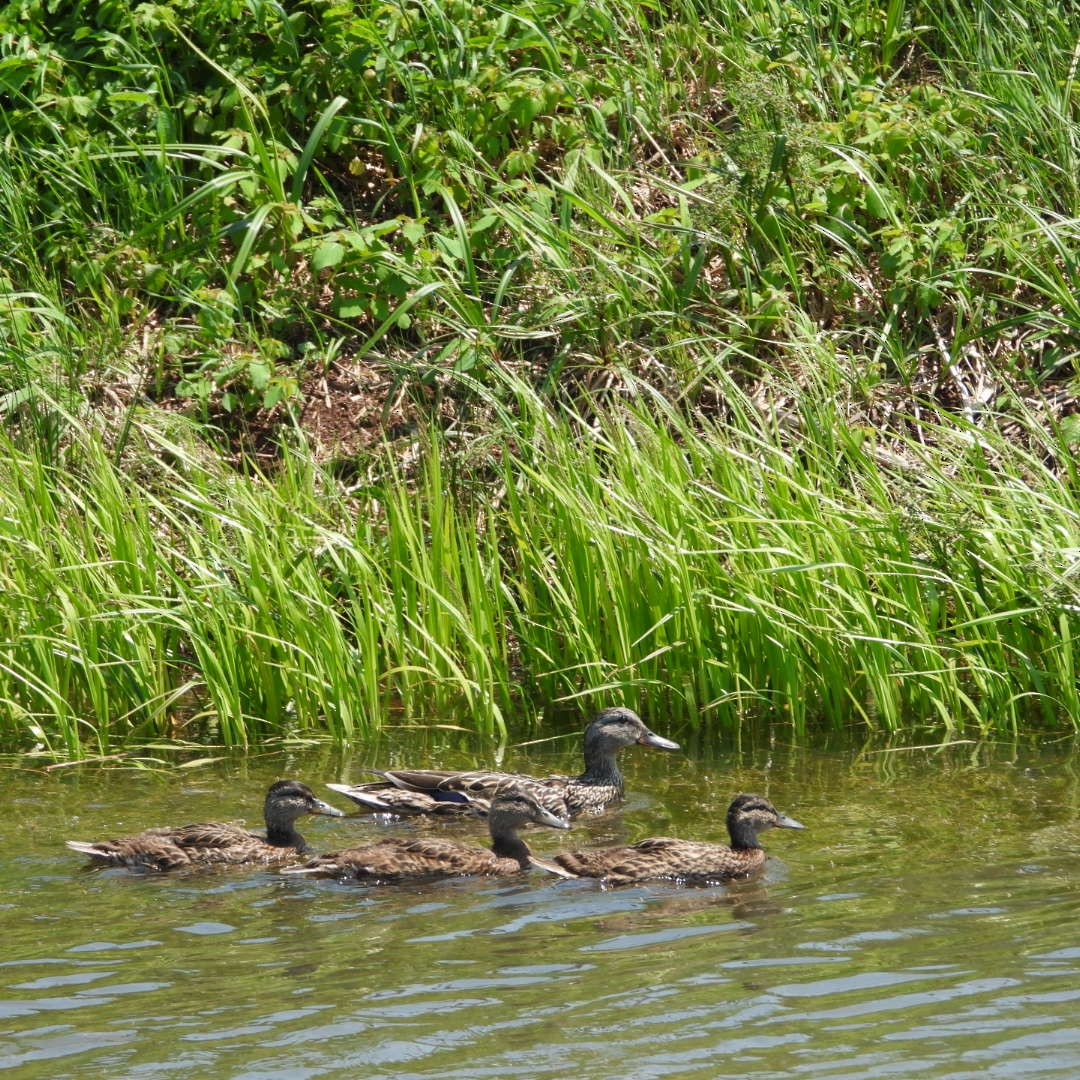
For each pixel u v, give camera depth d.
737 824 11.93
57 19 22.56
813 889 11.09
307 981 9.39
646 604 15.80
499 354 19.27
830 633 15.23
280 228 19.83
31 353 18.78
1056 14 22.22
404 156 20.70
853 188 20.22
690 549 15.88
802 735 15.16
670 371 18.83
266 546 15.84
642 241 20.45
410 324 19.45
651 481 15.99
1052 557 15.04
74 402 18.05
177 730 15.73
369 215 21.61
